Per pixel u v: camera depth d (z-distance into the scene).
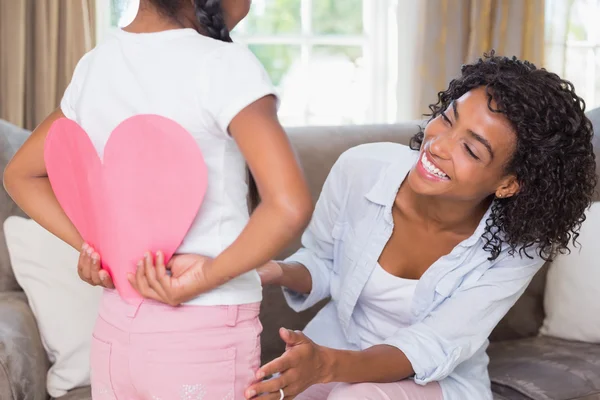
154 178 1.00
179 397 1.02
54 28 2.57
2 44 2.52
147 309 1.03
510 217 1.45
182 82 0.98
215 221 1.03
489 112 1.34
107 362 1.06
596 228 2.03
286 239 0.95
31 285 1.77
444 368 1.42
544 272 2.18
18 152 1.17
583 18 3.25
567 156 1.41
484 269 1.51
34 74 2.61
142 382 1.03
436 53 3.03
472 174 1.35
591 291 2.01
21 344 1.62
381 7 3.23
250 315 1.06
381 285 1.55
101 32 2.90
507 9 3.07
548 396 1.72
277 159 0.94
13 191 1.18
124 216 1.03
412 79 3.06
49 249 1.78
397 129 2.21
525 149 1.37
